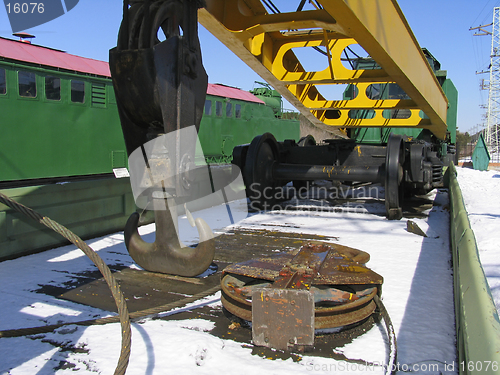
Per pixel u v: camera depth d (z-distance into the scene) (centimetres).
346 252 295
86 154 1013
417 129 834
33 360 184
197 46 295
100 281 293
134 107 291
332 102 668
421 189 664
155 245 306
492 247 438
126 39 288
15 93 857
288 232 453
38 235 371
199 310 242
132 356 186
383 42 357
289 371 173
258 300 195
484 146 1902
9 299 257
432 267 316
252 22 425
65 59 988
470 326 128
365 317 210
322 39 546
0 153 831
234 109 1580
